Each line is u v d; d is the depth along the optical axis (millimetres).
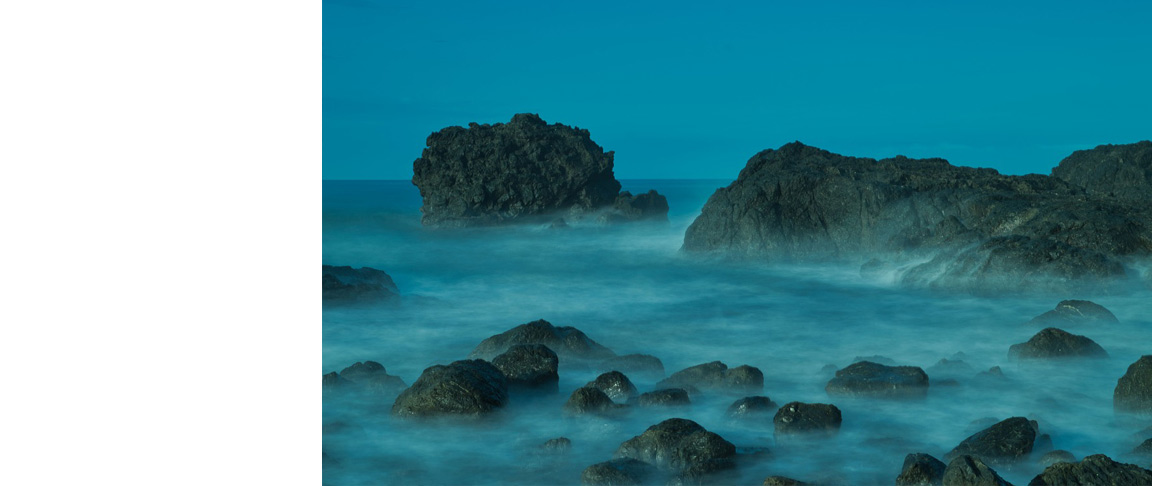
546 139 38406
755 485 6891
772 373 10938
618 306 16891
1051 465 6371
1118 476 6145
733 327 14352
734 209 23391
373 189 80250
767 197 23219
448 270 23422
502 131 38531
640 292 18719
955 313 14859
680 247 26281
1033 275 15789
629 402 9133
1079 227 17359
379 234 34656
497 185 36406
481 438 8234
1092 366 10492
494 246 30266
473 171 36781
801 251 22234
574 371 10734
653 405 8891
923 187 22578
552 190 37062
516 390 9422
